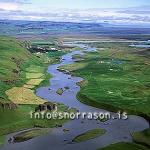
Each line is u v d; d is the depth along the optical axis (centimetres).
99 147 13738
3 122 16275
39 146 13825
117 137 14788
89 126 16100
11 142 14225
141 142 14350
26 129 15750
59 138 14650
